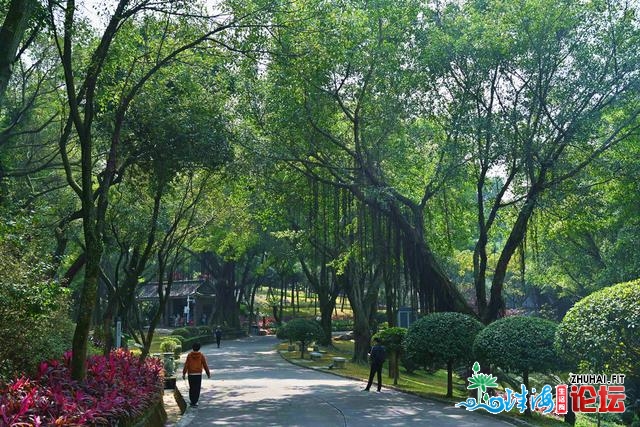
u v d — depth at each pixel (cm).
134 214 1886
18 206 1484
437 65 2181
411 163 2692
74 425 733
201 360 1739
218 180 2164
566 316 1320
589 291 3988
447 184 2658
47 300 1023
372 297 3588
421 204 2578
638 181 2364
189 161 1652
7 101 2284
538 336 1481
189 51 1611
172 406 1858
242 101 2303
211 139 1664
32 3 938
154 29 1475
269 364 3419
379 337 2302
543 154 2195
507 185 2250
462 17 2258
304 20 1532
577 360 1301
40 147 2445
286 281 6381
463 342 1786
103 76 1435
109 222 1923
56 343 1209
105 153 1761
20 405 744
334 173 2572
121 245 1898
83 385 995
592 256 3762
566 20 2044
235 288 6197
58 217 2342
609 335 1186
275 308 6575
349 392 2077
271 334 6594
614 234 3584
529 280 4566
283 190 2889
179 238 1994
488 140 2106
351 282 3534
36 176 2512
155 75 1616
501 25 2109
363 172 2467
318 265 4878
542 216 2455
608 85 2094
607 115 2361
